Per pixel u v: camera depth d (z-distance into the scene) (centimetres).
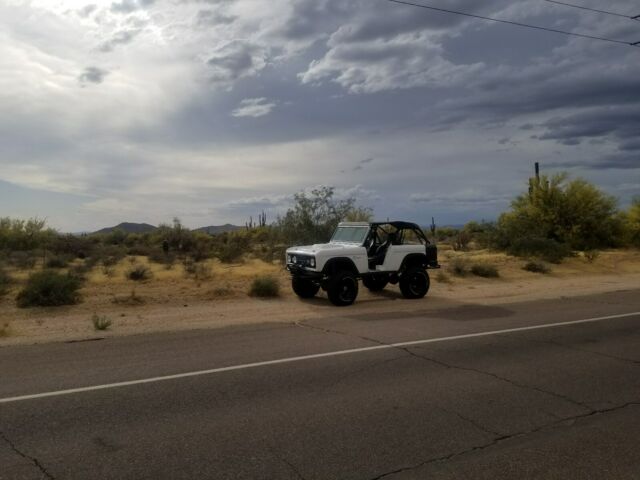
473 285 1906
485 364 810
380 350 898
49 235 3422
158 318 1243
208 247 3438
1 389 682
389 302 1509
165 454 491
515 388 692
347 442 518
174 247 3331
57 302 1355
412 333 1048
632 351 901
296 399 644
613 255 3012
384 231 1568
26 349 920
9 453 493
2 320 1191
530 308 1393
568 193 3481
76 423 566
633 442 525
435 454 494
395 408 614
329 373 757
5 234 3278
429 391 677
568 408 619
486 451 501
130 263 2659
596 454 497
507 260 2577
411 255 1568
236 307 1402
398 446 510
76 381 718
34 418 580
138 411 603
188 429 550
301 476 450
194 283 1769
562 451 503
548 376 748
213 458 482
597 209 3447
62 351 904
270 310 1362
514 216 3594
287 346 934
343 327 1121
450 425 564
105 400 640
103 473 454
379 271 1509
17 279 1767
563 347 928
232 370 773
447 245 4050
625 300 1547
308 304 1468
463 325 1139
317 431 545
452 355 866
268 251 2981
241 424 563
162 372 763
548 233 3428
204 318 1249
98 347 935
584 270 2447
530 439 530
